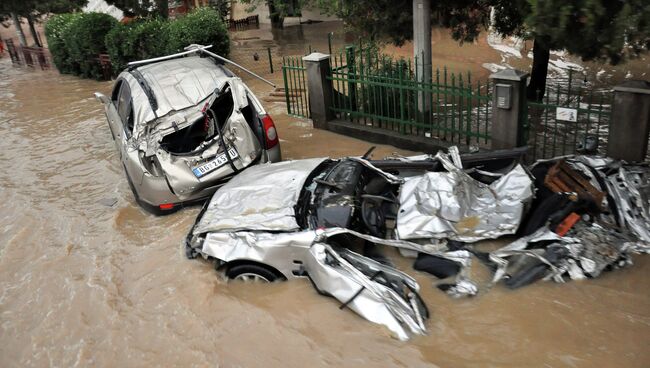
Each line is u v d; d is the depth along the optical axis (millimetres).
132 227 6430
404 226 4672
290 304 4539
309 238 4488
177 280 5180
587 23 4719
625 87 5652
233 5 29328
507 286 4387
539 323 4043
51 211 7203
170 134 6980
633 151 5809
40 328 4793
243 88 7043
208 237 4957
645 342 3783
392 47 16750
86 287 5309
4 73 21172
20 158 9633
